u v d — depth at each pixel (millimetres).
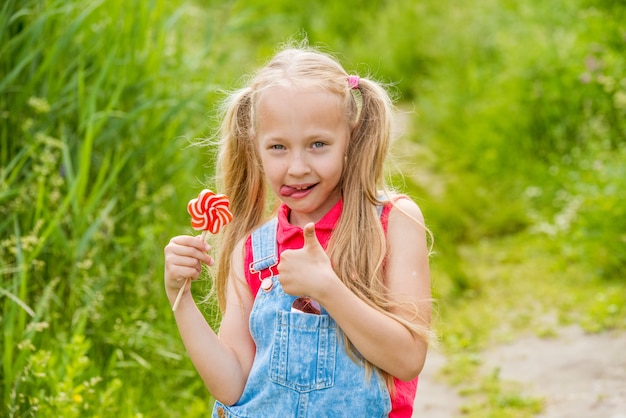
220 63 5594
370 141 2498
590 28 7555
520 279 5934
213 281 2812
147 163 4676
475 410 4441
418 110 8953
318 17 10281
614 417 4137
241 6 7855
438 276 5992
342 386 2369
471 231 6719
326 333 2389
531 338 5164
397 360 2314
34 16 4500
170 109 4699
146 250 4293
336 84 2412
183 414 3965
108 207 4176
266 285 2494
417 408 4547
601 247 5816
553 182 6965
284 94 2361
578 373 4668
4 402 3512
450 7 10383
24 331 3643
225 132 2701
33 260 3873
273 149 2400
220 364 2479
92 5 4562
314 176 2379
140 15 4863
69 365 3553
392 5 10578
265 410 2420
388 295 2404
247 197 2697
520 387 4617
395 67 9594
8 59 4340
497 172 7477
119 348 4062
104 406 3529
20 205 4086
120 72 4719
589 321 5191
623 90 7039
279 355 2402
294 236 2520
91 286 4094
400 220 2480
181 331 2480
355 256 2426
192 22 6309
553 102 7539
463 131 8250
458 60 9438
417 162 7883
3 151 4281
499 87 8289
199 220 2441
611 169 6199
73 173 4418
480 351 5105
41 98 4406
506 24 9297
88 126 4152
